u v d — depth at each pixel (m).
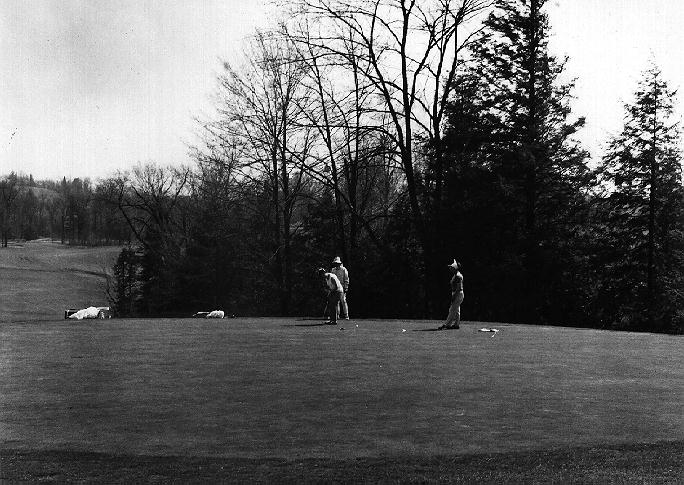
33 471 9.38
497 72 54.91
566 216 53.41
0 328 27.78
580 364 18.69
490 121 54.88
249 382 15.62
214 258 71.25
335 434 11.37
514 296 50.03
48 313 95.38
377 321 33.38
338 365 18.05
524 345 22.98
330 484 8.80
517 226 52.53
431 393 14.49
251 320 33.50
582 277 53.50
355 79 54.28
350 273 56.16
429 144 54.47
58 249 169.62
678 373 17.34
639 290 56.28
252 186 60.34
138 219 92.81
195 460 9.93
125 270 97.56
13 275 128.50
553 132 54.38
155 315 75.19
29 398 14.02
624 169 60.41
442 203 52.56
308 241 63.91
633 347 23.06
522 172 52.06
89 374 16.72
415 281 54.56
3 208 195.75
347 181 59.72
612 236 58.53
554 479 8.94
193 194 82.94
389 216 55.84
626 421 12.27
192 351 20.75
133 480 8.99
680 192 58.66
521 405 13.45
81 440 11.07
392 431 11.55
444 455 10.20
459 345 22.55
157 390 14.77
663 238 58.53
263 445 10.77
